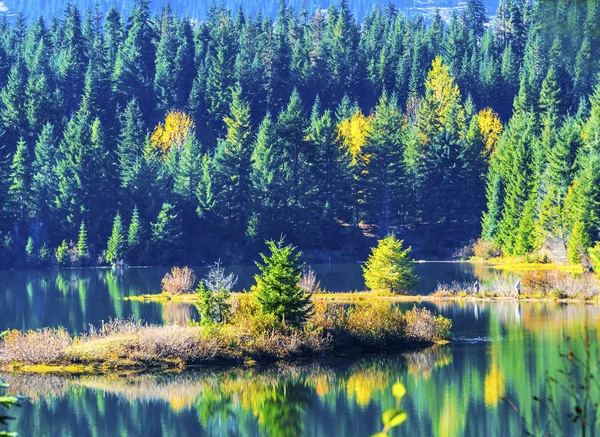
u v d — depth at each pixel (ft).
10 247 531.50
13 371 190.29
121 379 184.96
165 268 512.63
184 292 344.28
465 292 312.09
